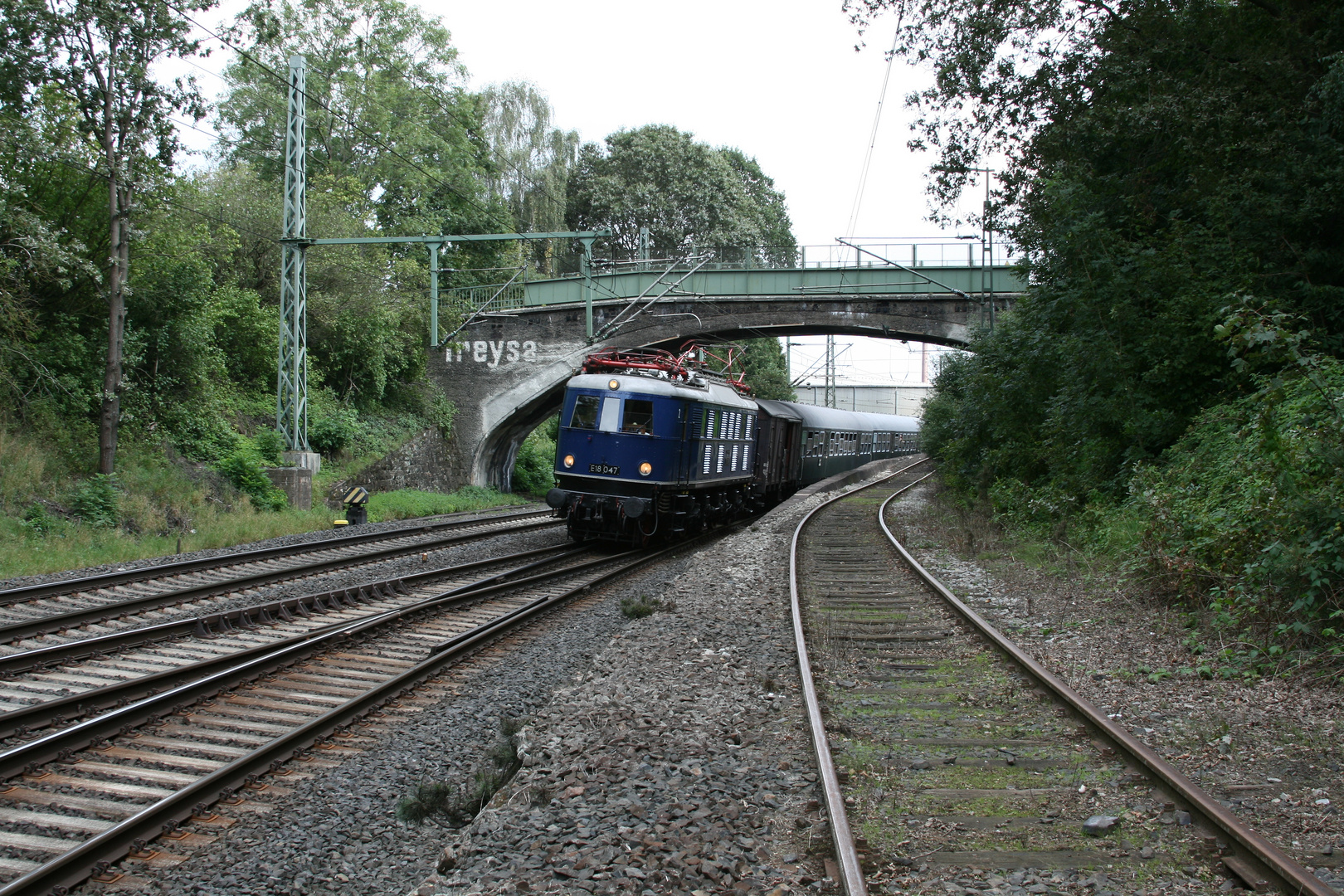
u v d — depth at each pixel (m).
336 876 5.04
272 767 6.34
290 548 16.14
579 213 55.56
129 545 16.20
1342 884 3.87
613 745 5.96
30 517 16.23
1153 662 7.57
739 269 31.55
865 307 30.19
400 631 10.42
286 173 23.09
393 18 38.34
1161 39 16.14
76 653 8.80
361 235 31.48
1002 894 3.93
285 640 9.61
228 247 27.02
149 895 4.74
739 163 64.81
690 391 18.05
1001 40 17.72
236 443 23.34
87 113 18.84
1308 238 14.20
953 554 15.19
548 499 17.44
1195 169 15.88
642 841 4.55
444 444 33.94
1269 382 8.60
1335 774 5.11
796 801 5.02
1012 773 5.34
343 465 27.41
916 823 4.66
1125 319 14.76
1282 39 15.34
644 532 17.34
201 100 19.25
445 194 40.56
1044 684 6.77
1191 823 4.46
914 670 7.81
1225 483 10.30
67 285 17.92
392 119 37.75
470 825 5.04
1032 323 18.42
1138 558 10.47
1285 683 6.79
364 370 30.77
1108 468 15.41
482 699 8.05
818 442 33.84
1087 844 4.38
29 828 5.35
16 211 17.23
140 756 6.47
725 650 8.59
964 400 23.05
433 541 18.00
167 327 22.56
